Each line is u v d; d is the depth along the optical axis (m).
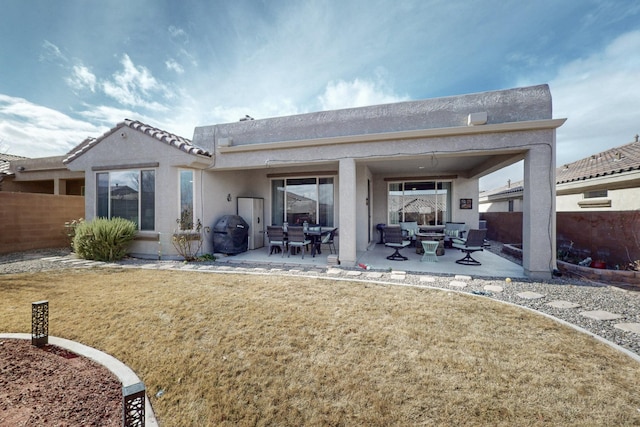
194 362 3.20
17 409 2.45
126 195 9.73
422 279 6.78
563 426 2.27
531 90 7.09
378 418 2.36
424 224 13.34
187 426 2.34
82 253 9.37
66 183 16.72
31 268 7.93
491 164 9.13
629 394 2.64
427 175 13.20
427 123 7.86
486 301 5.13
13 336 3.79
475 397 2.60
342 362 3.17
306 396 2.64
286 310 4.66
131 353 3.40
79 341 3.68
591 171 12.66
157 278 6.79
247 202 11.53
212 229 10.20
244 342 3.62
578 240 8.68
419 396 2.62
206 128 10.06
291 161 8.80
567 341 3.65
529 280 6.68
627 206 10.64
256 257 9.84
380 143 7.93
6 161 17.27
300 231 9.56
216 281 6.48
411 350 3.41
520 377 2.89
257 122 9.52
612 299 5.34
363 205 10.95
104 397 2.63
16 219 10.57
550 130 6.77
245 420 2.38
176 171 9.36
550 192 6.77
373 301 5.11
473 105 7.50
